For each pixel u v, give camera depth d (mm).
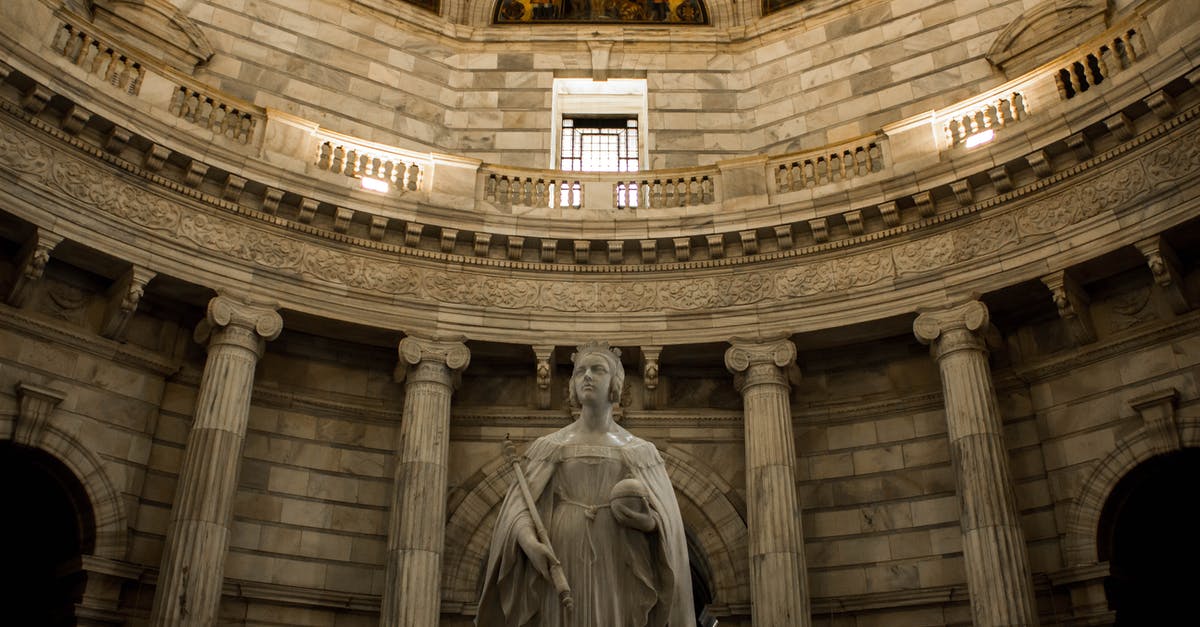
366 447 18891
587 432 6594
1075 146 16516
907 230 18062
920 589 17297
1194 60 15188
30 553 16938
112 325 16609
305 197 18000
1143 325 16453
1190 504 16953
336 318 18016
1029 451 17281
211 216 17484
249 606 17047
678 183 20141
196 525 15445
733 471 19062
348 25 22703
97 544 15891
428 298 18719
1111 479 16188
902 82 21891
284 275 17781
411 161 19766
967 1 22000
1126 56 16969
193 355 17906
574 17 24359
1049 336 17750
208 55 20906
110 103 16312
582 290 19297
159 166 16938
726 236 19016
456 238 18984
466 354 18438
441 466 17609
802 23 23391
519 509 6074
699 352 19172
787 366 18312
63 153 16062
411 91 22719
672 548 6023
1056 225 16766
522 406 19516
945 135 18578
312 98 21641
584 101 23938
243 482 17734
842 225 18516
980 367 16875
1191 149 15484
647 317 19031
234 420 16469
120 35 19953
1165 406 15820
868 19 22781
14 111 15477
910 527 17953
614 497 5957
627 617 5828
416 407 17922
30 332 16031
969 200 17531
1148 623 16500
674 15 24328
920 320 17453
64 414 16047
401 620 16109
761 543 17031
